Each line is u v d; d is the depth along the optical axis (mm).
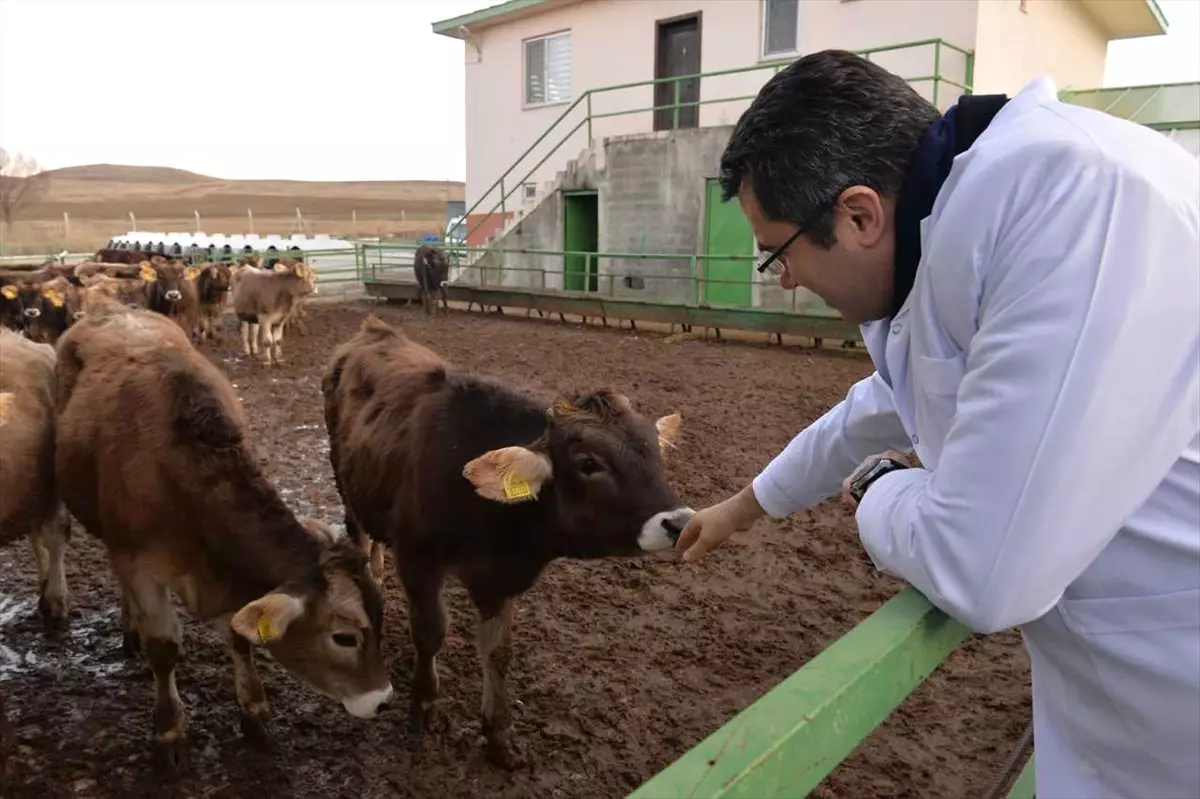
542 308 16984
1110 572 1244
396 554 3568
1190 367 1107
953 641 1412
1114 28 19078
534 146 18609
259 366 12312
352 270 21984
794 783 1072
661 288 16562
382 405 3848
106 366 3605
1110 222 1085
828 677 1158
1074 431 1065
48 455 3875
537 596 4898
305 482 6805
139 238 31484
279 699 3879
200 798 3205
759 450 7727
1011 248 1151
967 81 13352
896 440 1865
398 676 4090
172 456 3186
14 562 5281
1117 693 1306
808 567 5324
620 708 3828
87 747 3471
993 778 3395
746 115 1446
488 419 3340
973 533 1134
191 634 4434
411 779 3348
